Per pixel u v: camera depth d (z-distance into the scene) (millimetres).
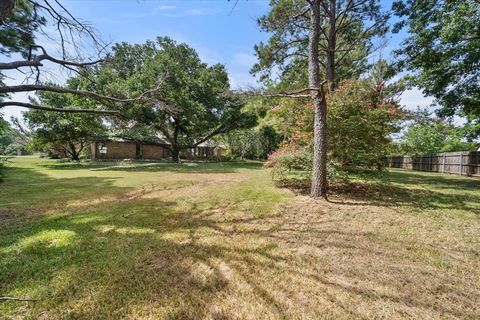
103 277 2248
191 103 16281
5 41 4293
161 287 2105
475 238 3287
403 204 5156
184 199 5555
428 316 1791
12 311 1799
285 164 6887
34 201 5312
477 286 2172
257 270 2406
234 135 27141
